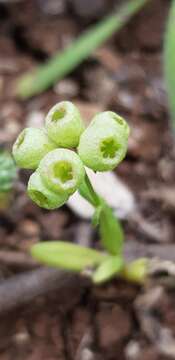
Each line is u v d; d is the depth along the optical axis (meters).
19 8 0.21
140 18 0.20
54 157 0.10
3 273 0.15
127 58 0.20
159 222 0.16
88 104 0.18
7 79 0.19
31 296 0.14
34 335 0.15
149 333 0.15
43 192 0.10
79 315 0.15
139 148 0.18
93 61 0.19
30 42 0.20
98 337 0.15
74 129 0.11
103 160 0.10
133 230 0.16
